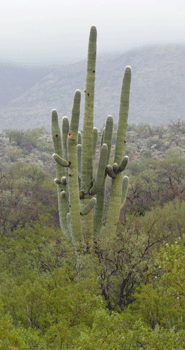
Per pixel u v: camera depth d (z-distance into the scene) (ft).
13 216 50.31
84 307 18.33
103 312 16.06
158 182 71.20
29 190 74.28
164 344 14.66
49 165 171.53
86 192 27.78
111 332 15.11
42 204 61.41
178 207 45.39
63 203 30.14
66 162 25.26
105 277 24.27
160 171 84.28
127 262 24.16
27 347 13.84
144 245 25.39
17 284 25.89
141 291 21.03
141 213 54.34
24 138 207.21
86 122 26.55
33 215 51.85
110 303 23.00
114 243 25.94
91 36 25.32
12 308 19.26
